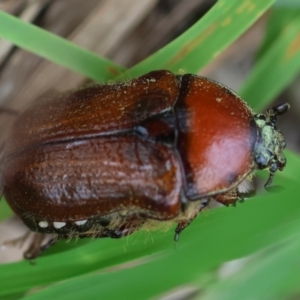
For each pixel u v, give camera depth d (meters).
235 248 0.10
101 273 0.10
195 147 0.10
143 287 0.10
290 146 0.11
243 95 0.10
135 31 0.11
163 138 0.10
